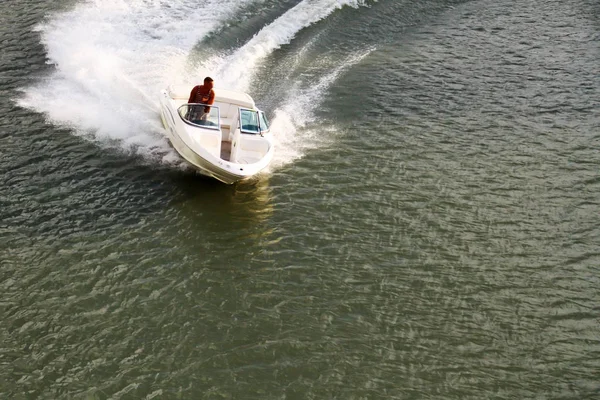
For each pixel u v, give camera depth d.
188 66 22.36
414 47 25.45
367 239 16.25
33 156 17.59
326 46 25.02
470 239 16.48
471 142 20.16
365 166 18.84
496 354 13.49
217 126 17.80
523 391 12.76
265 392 12.27
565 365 13.34
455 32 26.78
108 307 13.60
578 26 27.58
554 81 23.55
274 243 15.81
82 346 12.75
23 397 11.73
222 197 17.03
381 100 22.02
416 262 15.66
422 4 28.86
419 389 12.64
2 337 12.73
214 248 15.42
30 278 14.02
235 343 13.16
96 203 16.30
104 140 18.50
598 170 19.14
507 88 23.05
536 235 16.73
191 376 12.42
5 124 18.62
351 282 14.93
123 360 12.58
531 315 14.45
